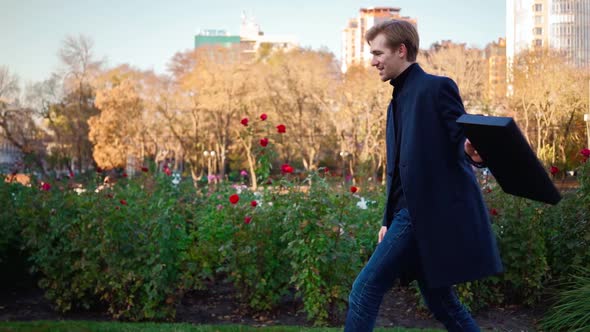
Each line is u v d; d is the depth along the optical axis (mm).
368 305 2803
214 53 55781
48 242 5438
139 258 5062
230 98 53750
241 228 5363
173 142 57938
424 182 2660
